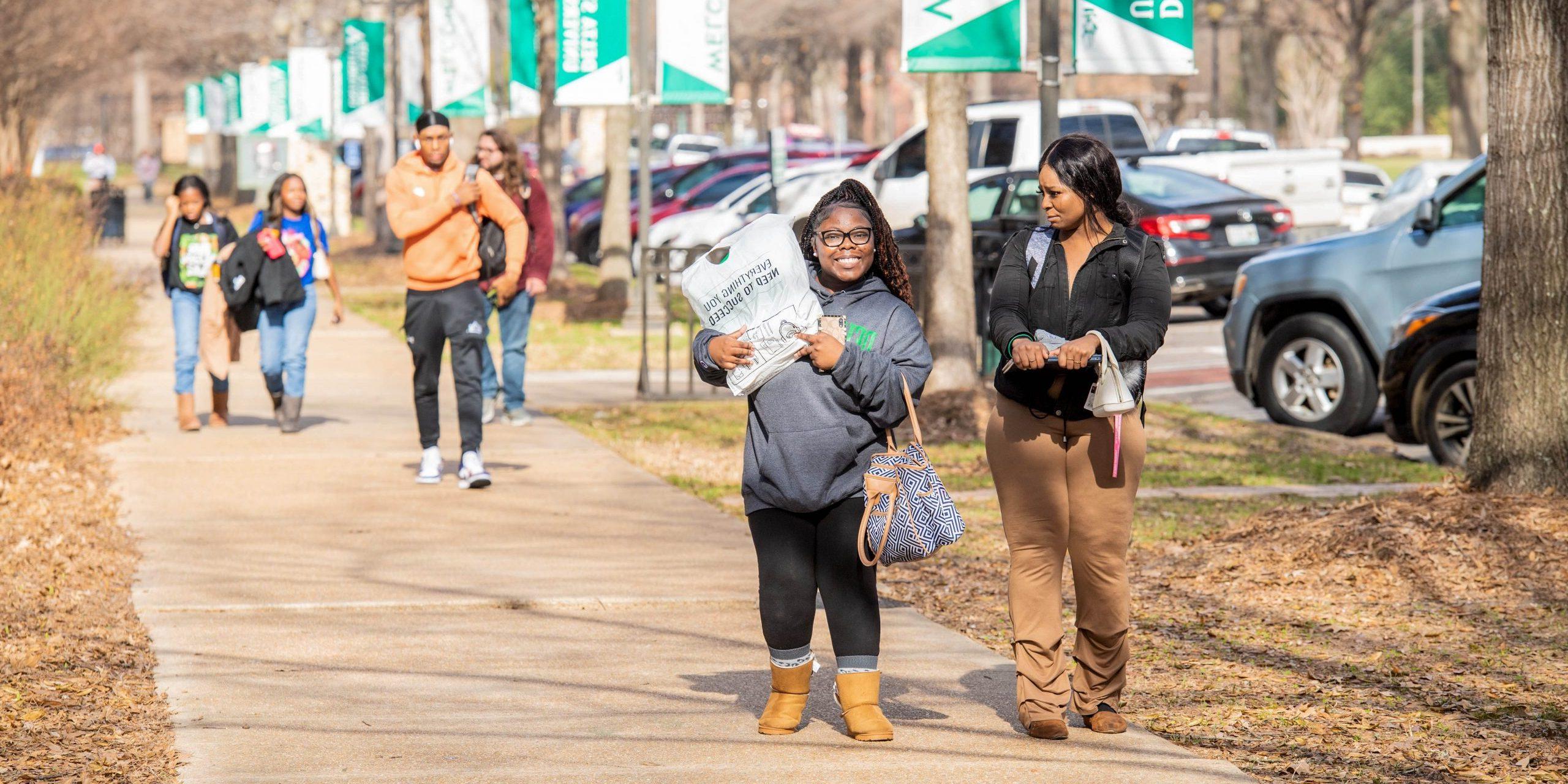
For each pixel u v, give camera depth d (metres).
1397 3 135.75
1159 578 20.20
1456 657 16.23
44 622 17.72
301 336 32.19
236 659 16.61
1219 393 39.84
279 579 20.17
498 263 30.30
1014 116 64.12
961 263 33.75
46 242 40.34
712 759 13.42
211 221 32.69
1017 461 13.52
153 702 15.07
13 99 100.69
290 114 83.00
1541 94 20.36
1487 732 13.91
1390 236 32.44
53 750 13.55
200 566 20.86
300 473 27.94
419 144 25.86
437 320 26.16
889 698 15.23
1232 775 12.91
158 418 34.38
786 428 13.23
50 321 34.28
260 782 12.88
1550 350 20.56
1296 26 116.12
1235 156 60.72
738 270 13.04
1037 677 13.77
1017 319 13.26
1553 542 19.16
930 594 19.81
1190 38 26.36
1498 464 20.95
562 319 57.94
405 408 36.44
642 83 42.06
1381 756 13.35
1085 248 13.30
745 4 136.88
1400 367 29.00
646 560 21.41
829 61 166.12
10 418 28.81
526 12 61.47
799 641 13.88
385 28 83.06
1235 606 18.61
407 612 18.66
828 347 12.90
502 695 15.37
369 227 93.56
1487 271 21.09
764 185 70.94
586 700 15.20
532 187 33.12
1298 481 27.72
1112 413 12.80
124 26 108.56
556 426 33.97
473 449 26.36
